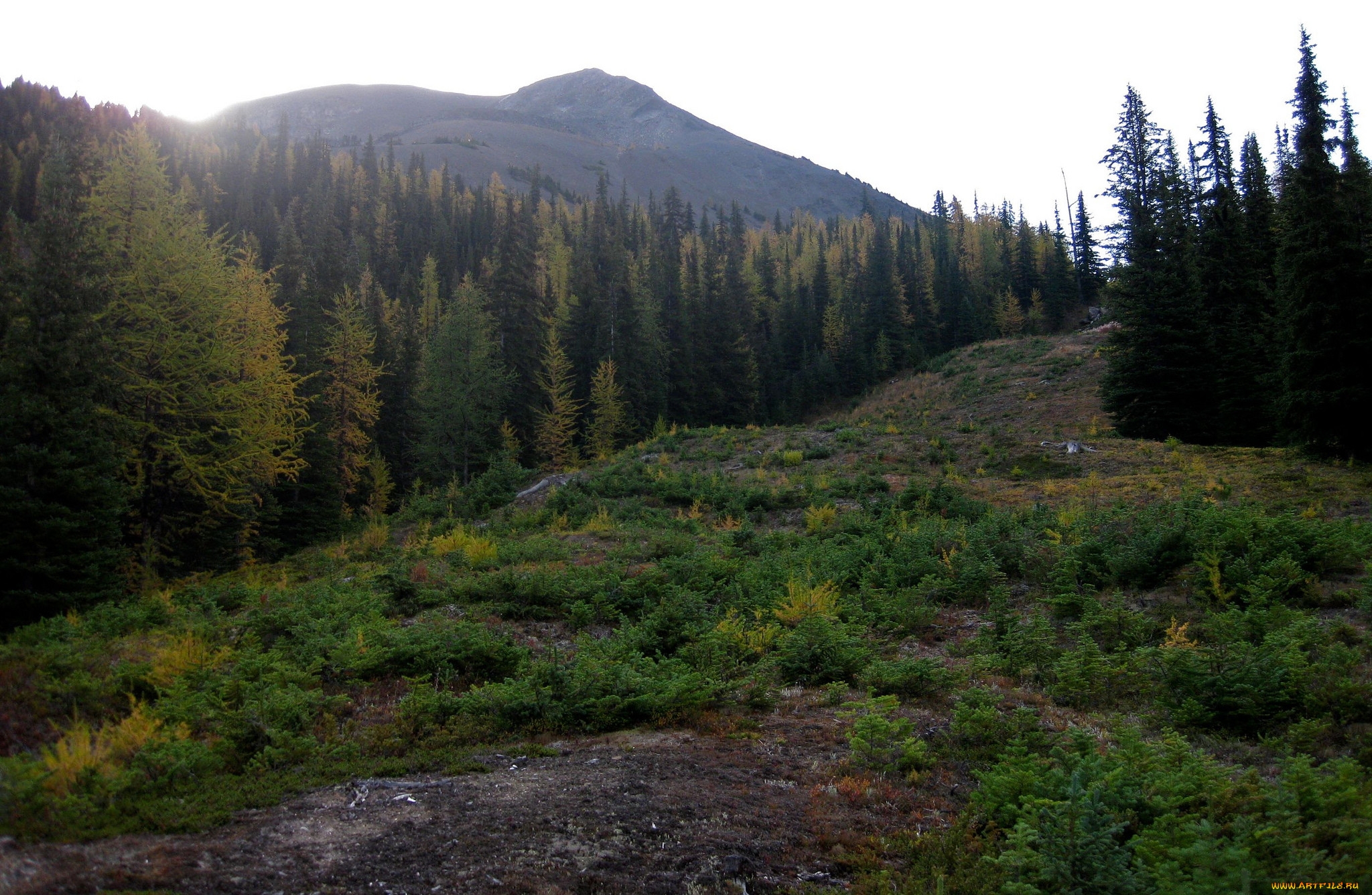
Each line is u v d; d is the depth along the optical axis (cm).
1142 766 632
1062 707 891
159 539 2308
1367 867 454
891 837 593
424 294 8781
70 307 1709
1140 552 1312
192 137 15688
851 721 862
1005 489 2398
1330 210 2195
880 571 1575
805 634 1109
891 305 8500
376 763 718
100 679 905
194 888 468
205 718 797
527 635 1303
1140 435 3219
